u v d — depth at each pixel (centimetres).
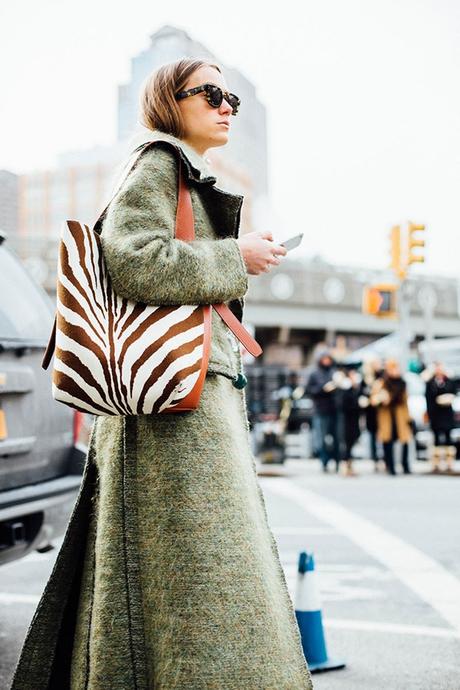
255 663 188
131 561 198
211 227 221
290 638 199
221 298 204
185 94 230
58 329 190
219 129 234
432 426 1470
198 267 199
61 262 191
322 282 6362
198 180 215
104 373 190
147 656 194
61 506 398
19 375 399
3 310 410
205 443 201
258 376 2034
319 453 1507
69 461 428
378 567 585
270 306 6153
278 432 1717
